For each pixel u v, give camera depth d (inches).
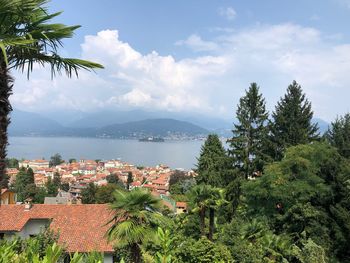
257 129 1391.5
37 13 204.5
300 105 1370.6
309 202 796.6
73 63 217.0
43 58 212.5
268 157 1304.1
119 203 389.1
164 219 401.4
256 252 621.0
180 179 3563.0
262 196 880.9
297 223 828.0
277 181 847.7
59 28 208.7
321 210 812.0
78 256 160.1
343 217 711.1
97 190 2775.6
